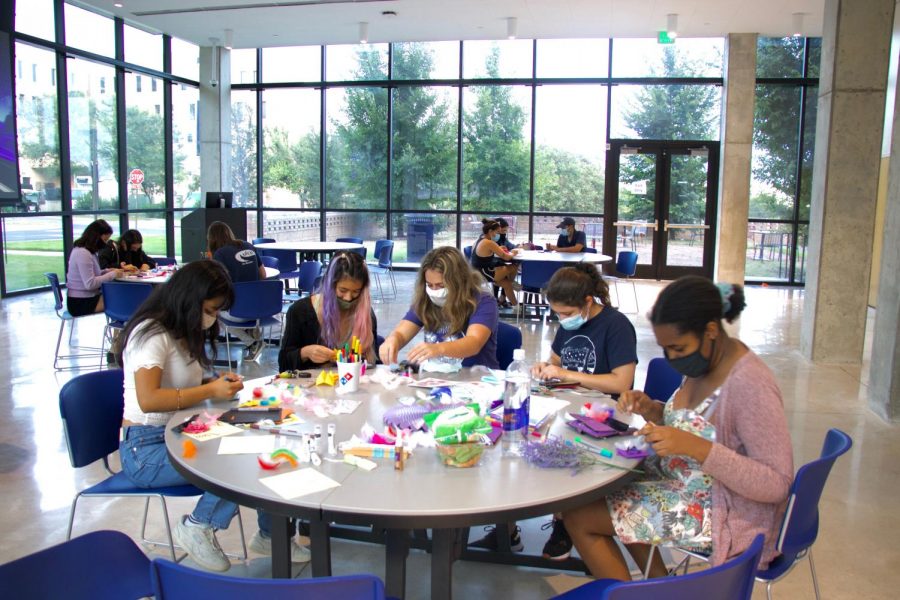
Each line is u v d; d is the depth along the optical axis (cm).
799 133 1055
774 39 1040
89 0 848
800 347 655
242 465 190
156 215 1073
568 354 290
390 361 287
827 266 608
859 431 439
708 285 187
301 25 965
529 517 169
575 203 1122
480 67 1109
